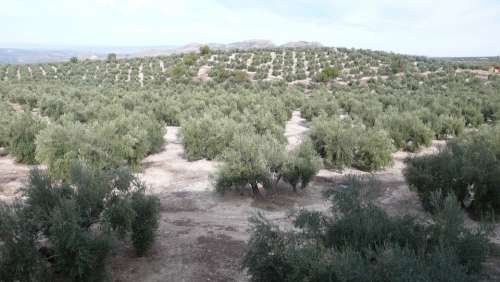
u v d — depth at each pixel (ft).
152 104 88.02
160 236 27.25
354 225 17.69
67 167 36.88
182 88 140.36
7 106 89.66
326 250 15.75
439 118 70.08
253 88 140.26
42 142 38.63
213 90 128.67
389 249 14.26
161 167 48.44
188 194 37.96
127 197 23.48
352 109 91.56
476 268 17.33
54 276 19.30
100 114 71.67
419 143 58.75
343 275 13.85
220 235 27.58
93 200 21.71
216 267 22.71
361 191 21.53
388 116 64.90
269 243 17.30
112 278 20.95
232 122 55.06
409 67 186.39
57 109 81.61
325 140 47.57
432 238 17.80
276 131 59.57
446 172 31.48
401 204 34.68
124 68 201.05
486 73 176.76
